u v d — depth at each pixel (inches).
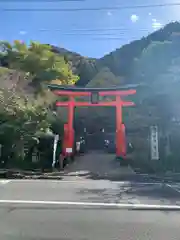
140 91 1037.2
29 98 977.5
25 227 249.1
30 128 886.4
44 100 1040.8
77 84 1924.2
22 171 816.3
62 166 936.9
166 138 921.5
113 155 1273.4
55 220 276.4
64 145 1031.6
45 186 526.6
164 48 1285.7
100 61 2046.0
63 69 1390.3
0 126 846.5
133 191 474.3
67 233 231.8
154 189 500.7
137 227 253.3
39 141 931.3
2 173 755.4
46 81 1259.2
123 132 1048.2
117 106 1074.1
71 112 1064.8
